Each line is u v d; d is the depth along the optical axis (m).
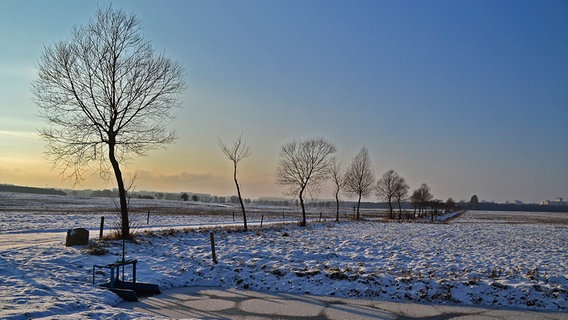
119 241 19.34
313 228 34.53
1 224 27.91
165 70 22.38
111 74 20.95
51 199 87.81
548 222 60.28
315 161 39.50
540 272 14.48
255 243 22.03
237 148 33.06
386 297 12.27
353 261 17.41
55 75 20.53
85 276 13.56
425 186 91.75
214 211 68.12
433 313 10.80
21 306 9.24
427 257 18.48
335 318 10.35
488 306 11.41
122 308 10.55
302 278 13.84
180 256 17.59
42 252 15.87
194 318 10.09
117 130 21.11
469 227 40.75
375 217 67.25
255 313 10.70
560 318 10.37
